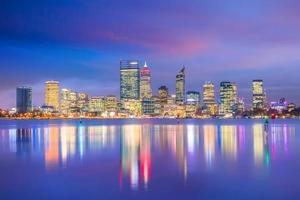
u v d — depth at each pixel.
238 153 57.06
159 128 172.75
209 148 66.38
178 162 46.56
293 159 48.91
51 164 45.91
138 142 82.44
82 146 72.56
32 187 31.52
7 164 46.22
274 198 27.14
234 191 29.28
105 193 28.91
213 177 35.44
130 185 31.88
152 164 44.84
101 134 119.31
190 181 33.50
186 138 95.81
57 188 31.08
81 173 38.56
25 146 73.00
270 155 53.97
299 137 96.44
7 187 31.62
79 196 28.12
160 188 30.50
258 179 34.25
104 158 51.62
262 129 153.25
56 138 98.88
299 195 27.92
